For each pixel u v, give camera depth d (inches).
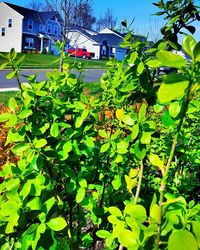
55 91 80.5
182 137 107.0
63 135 75.1
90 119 80.4
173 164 108.7
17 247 64.6
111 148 81.7
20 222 63.4
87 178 84.3
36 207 61.8
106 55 2706.7
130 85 76.4
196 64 38.7
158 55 40.0
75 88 87.9
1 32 2191.2
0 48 2203.5
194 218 52.7
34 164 64.9
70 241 75.7
